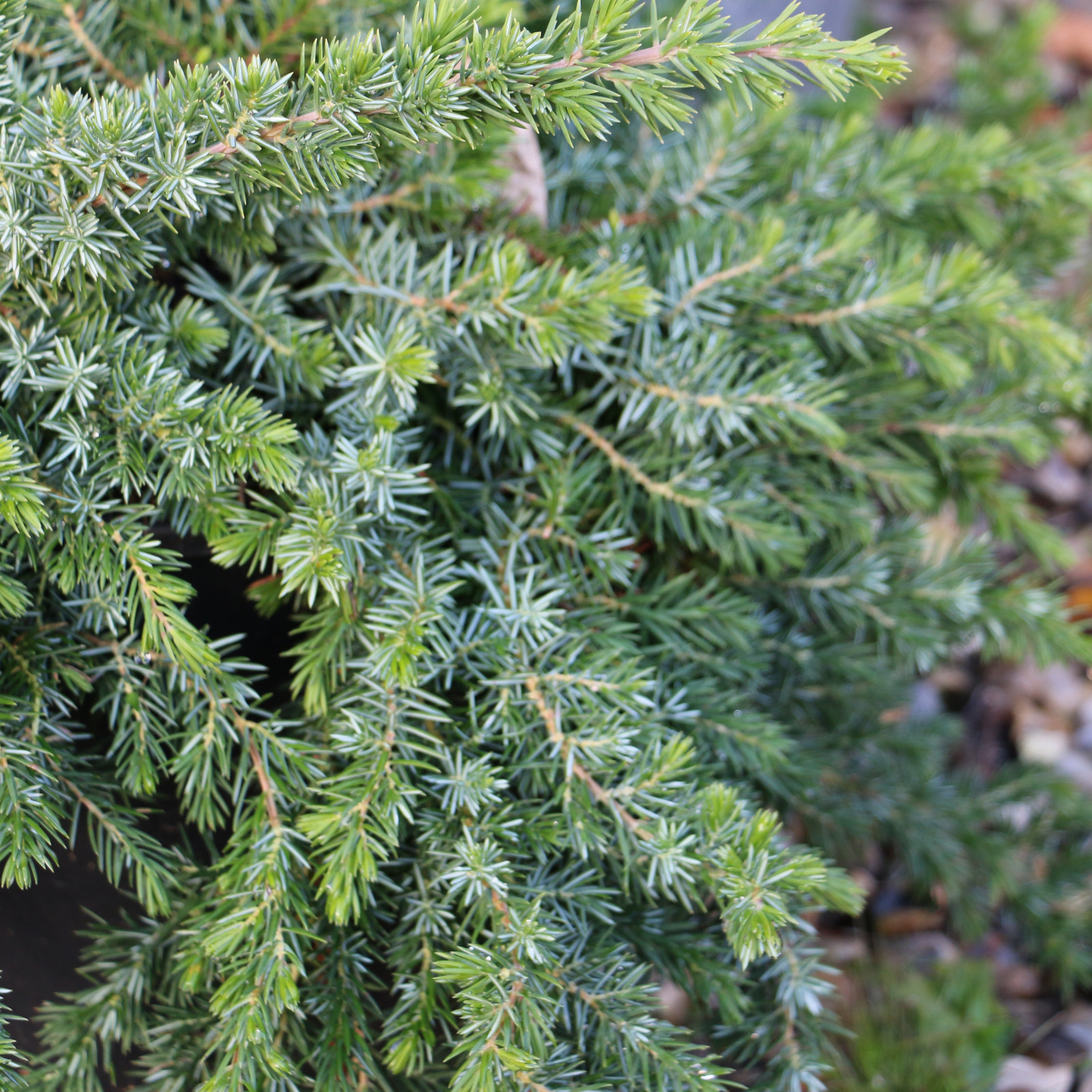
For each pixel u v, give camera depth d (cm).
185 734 64
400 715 65
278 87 61
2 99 63
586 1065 65
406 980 65
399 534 66
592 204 72
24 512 61
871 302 69
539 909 64
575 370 71
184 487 64
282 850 63
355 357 66
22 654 64
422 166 67
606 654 66
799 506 71
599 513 70
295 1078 64
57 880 67
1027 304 71
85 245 62
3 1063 63
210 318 65
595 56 61
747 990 68
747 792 69
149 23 67
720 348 69
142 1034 66
